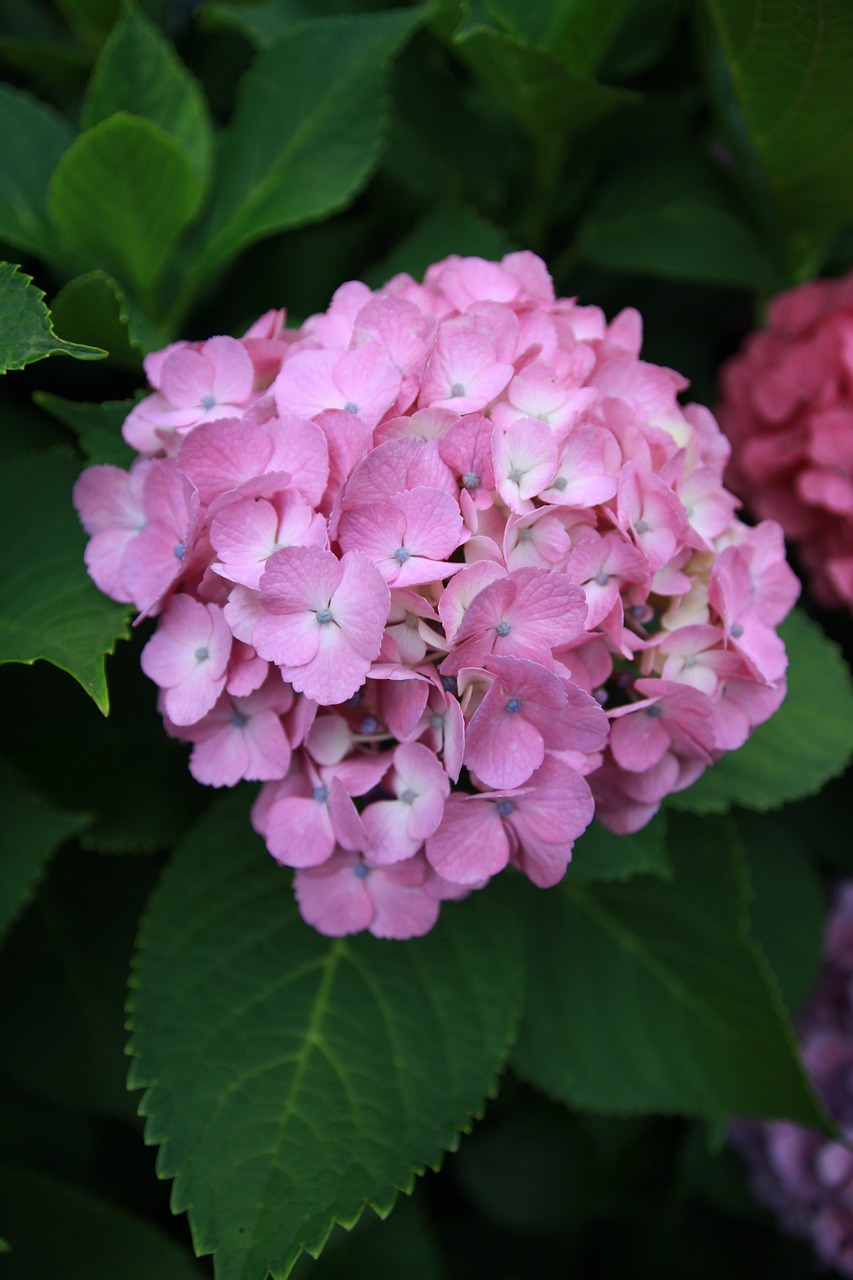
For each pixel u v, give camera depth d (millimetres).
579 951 693
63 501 641
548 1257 767
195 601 592
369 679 588
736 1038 681
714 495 620
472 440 585
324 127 690
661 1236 767
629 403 613
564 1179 747
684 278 759
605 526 601
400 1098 618
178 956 628
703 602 611
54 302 630
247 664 587
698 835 685
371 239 744
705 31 710
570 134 725
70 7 731
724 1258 770
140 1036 618
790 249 765
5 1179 674
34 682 652
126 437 613
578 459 594
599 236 737
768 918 738
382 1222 719
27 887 626
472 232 698
